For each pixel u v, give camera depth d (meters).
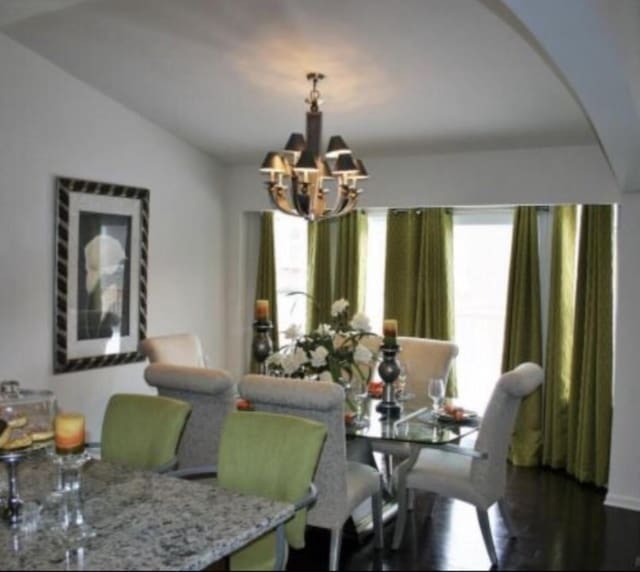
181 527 1.81
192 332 5.65
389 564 3.39
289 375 3.70
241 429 2.44
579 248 4.76
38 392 2.45
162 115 5.00
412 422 3.60
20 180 4.22
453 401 4.56
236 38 3.70
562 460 4.92
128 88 4.61
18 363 4.25
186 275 5.56
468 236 5.46
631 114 2.91
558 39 2.38
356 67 3.83
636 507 4.17
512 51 3.41
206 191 5.75
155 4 3.47
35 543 1.71
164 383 3.59
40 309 4.38
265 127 4.98
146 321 5.18
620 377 4.22
